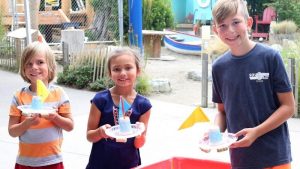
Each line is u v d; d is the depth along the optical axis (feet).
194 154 17.22
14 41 37.37
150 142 18.92
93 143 10.40
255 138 8.83
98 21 51.55
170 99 29.09
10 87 30.17
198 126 21.07
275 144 9.19
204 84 26.22
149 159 16.83
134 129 9.37
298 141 18.88
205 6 71.26
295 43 33.30
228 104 9.50
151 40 48.83
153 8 60.08
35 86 10.69
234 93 9.31
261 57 9.05
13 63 37.78
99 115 10.21
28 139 10.39
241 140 8.73
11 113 10.56
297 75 23.66
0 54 39.24
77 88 31.07
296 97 23.56
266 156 9.19
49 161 10.49
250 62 9.11
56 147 10.63
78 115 23.03
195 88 33.09
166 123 22.08
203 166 12.17
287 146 9.41
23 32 37.37
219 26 9.11
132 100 10.34
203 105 26.35
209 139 8.88
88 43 43.57
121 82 10.19
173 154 17.34
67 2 57.41
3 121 21.71
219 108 10.22
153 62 46.52
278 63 8.98
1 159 16.71
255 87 9.08
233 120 9.42
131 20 41.93
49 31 53.01
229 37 9.02
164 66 43.93
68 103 10.79
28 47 10.62
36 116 9.80
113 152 10.21
